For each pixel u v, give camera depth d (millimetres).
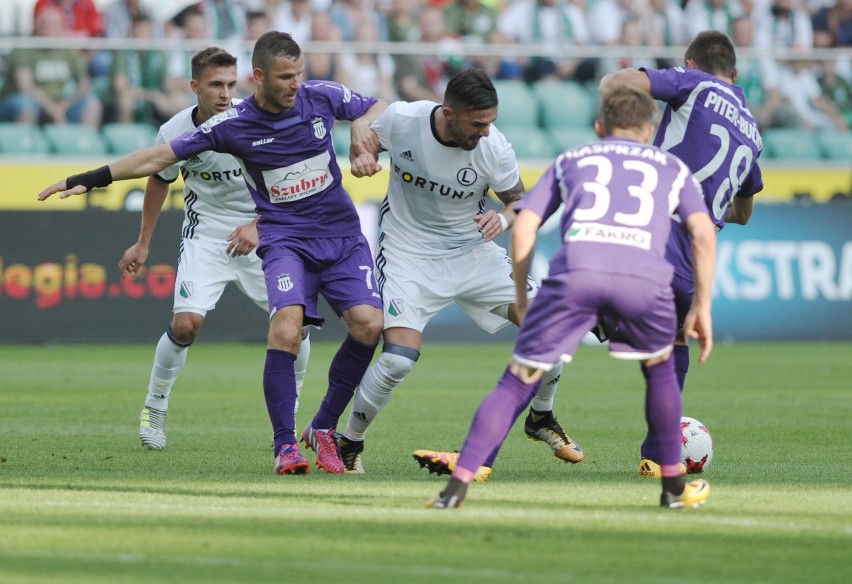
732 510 16828
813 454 24234
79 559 13289
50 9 62188
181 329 24922
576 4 66312
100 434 27203
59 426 28812
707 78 21078
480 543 14336
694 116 20969
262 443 25656
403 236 22719
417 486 19156
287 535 14703
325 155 21562
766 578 12805
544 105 63906
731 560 13602
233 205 26094
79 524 15281
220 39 63094
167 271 54594
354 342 21453
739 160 21125
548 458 23625
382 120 22016
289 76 20453
